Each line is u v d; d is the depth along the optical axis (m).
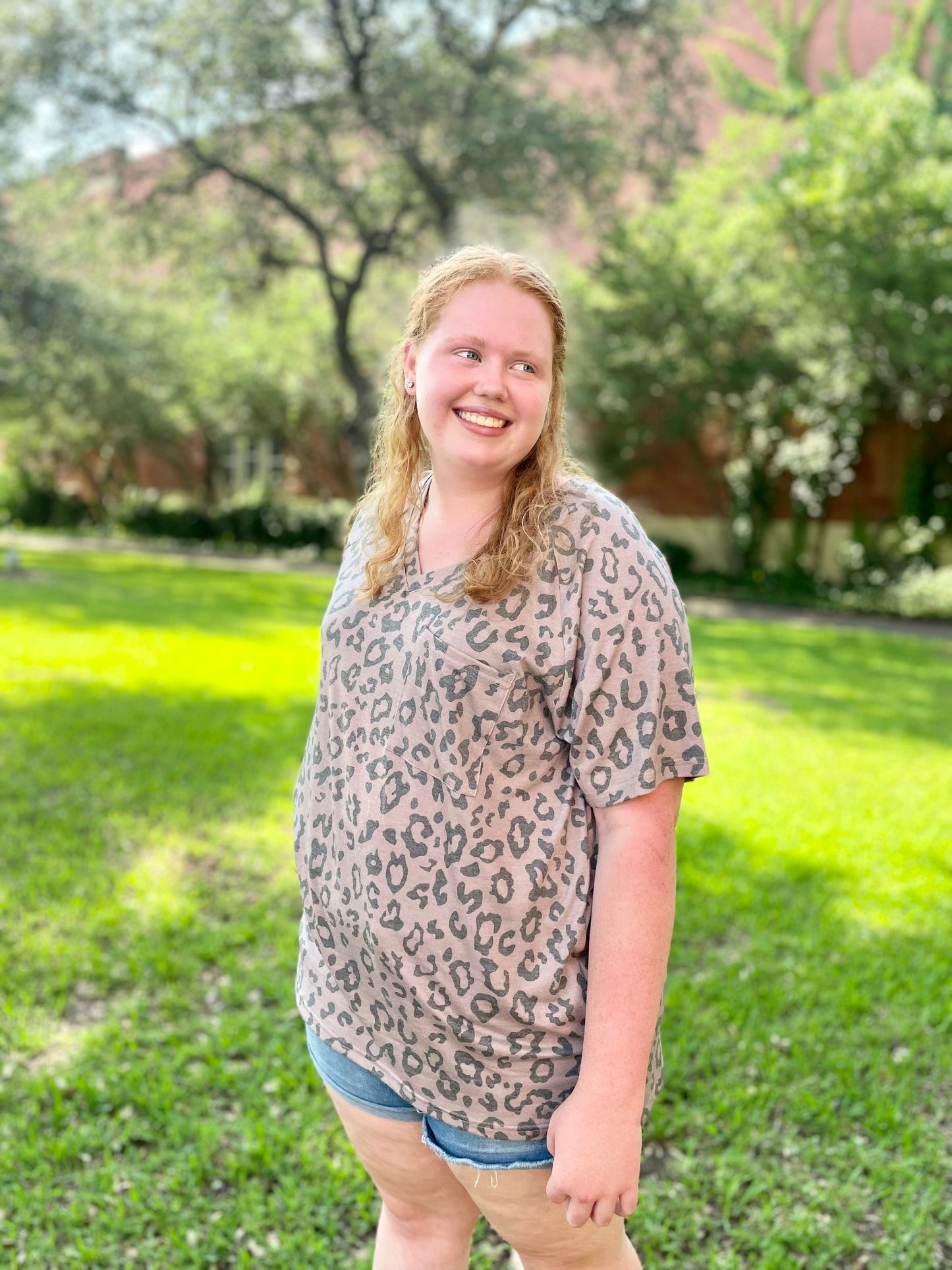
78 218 19.95
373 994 1.47
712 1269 2.26
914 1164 2.60
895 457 19.06
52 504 32.53
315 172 17.47
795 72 22.58
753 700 8.73
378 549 1.51
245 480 29.69
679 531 21.81
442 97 16.03
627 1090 1.31
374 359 23.66
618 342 19.23
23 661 8.92
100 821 4.89
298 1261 2.24
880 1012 3.37
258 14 16.48
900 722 8.06
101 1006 3.28
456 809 1.37
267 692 8.05
